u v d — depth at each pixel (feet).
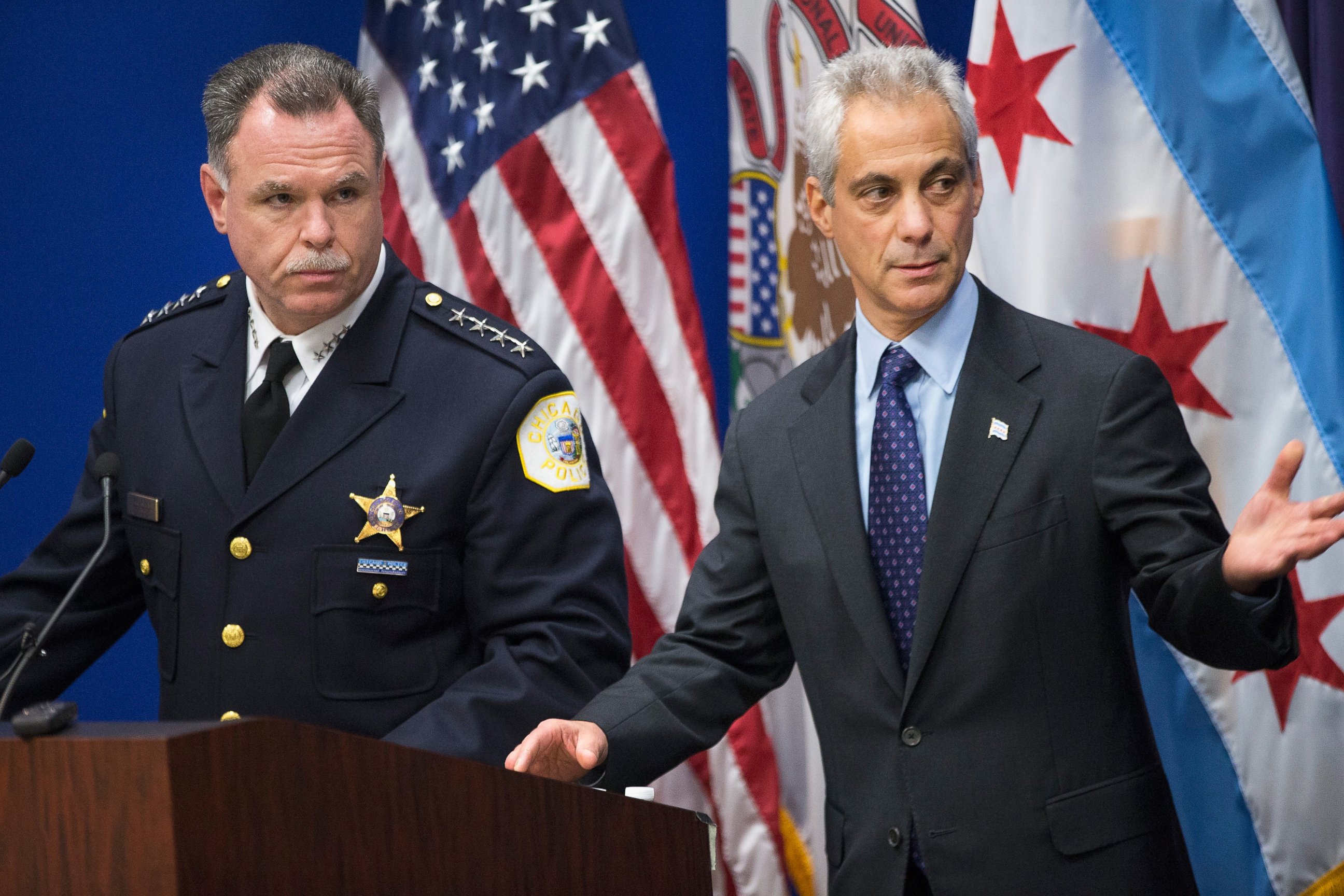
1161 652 37.86
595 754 22.35
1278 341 37.19
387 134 48.52
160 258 52.34
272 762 12.97
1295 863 36.47
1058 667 23.48
